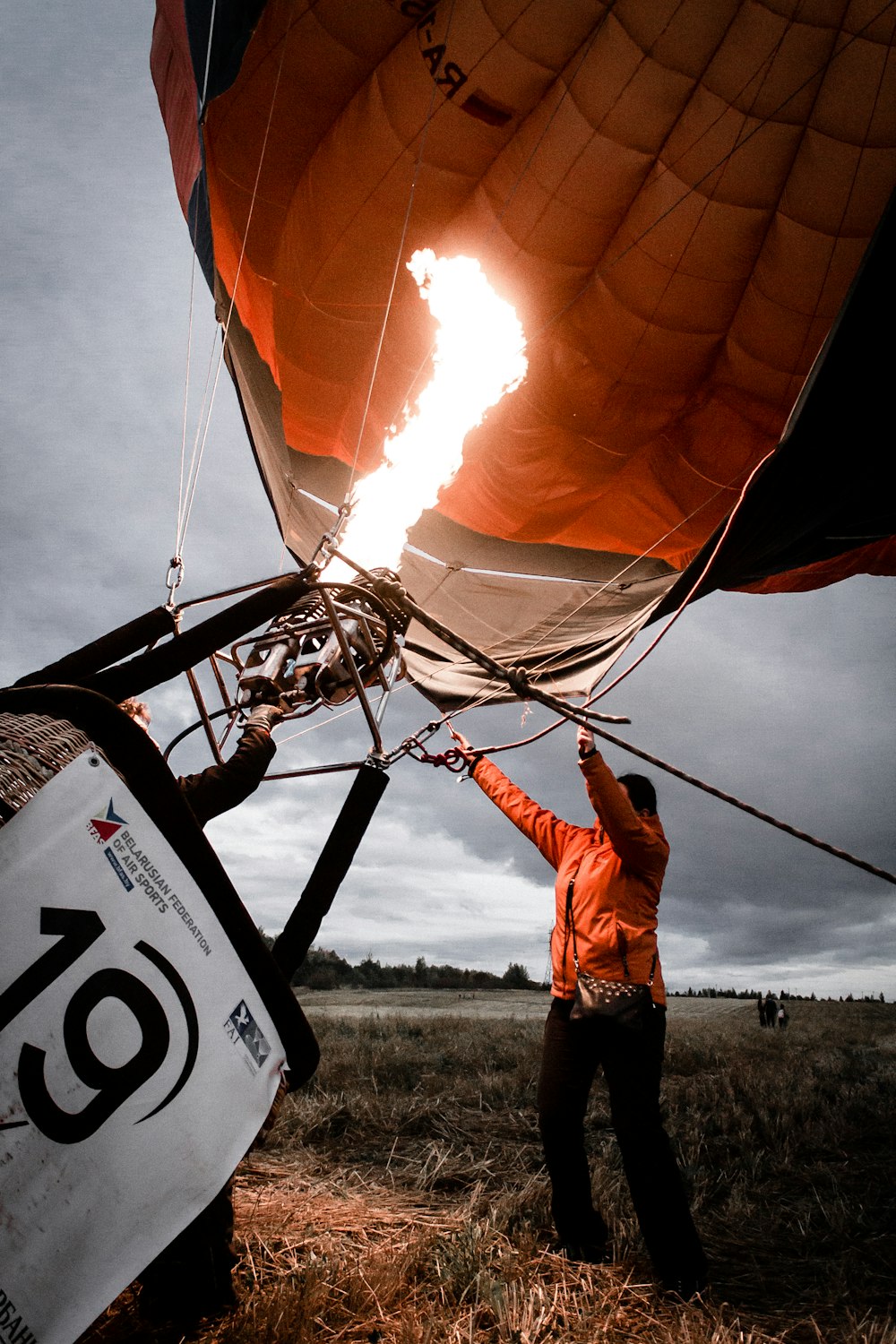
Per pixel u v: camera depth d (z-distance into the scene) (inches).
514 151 273.1
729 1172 176.9
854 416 124.9
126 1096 58.6
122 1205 57.1
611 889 132.2
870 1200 160.9
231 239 285.3
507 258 287.6
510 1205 141.1
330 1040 377.1
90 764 62.4
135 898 62.0
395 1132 199.6
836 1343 105.3
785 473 131.3
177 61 229.5
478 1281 110.8
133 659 76.7
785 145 262.8
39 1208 54.4
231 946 66.4
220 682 109.1
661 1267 116.3
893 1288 122.7
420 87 260.7
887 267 112.0
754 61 252.1
